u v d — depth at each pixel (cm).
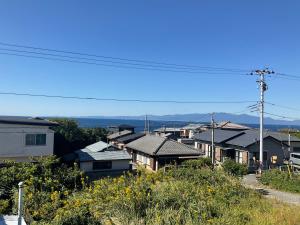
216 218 1009
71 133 4028
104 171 3058
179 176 1625
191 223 923
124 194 1075
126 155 3191
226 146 3719
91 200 1066
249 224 1015
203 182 1576
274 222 1059
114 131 5603
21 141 2403
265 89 2853
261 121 2841
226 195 1432
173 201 1080
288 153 3416
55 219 882
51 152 2517
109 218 931
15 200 1161
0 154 2328
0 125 2331
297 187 2056
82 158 3020
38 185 1408
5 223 923
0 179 1408
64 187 1477
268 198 1677
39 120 2644
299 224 1064
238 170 2420
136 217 962
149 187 1163
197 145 4438
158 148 3048
